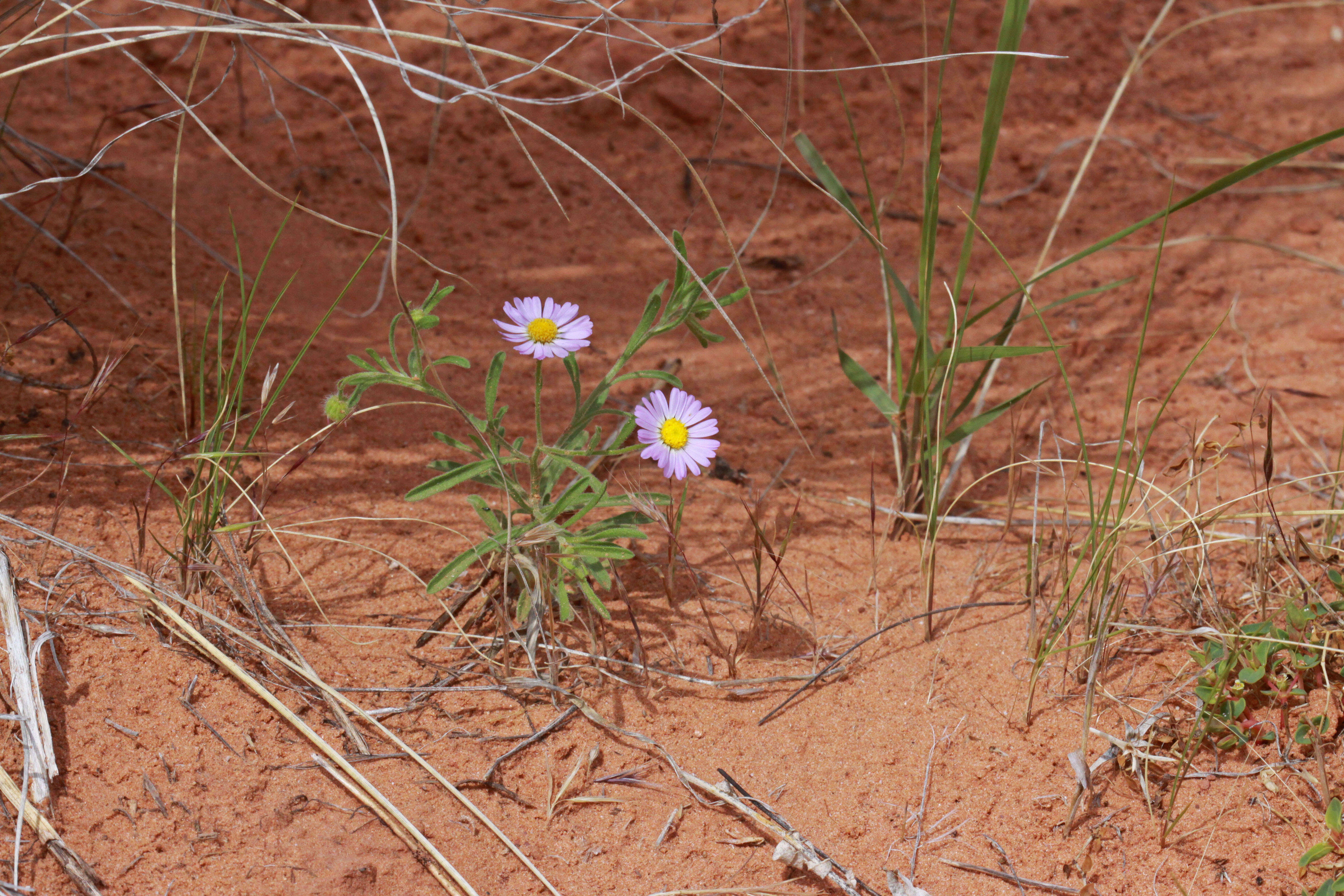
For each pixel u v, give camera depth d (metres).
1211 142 1.69
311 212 1.32
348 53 1.65
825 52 1.75
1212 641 1.33
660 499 1.34
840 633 1.36
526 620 1.33
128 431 1.39
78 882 1.26
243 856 1.27
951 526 1.41
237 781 1.29
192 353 1.43
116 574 1.33
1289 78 1.83
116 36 1.62
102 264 1.47
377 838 1.28
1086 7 1.91
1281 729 1.31
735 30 1.73
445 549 1.37
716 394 1.48
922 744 1.32
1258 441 1.45
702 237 1.57
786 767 1.31
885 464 1.44
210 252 1.49
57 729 1.29
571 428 1.33
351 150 1.59
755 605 1.34
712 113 1.64
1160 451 1.45
